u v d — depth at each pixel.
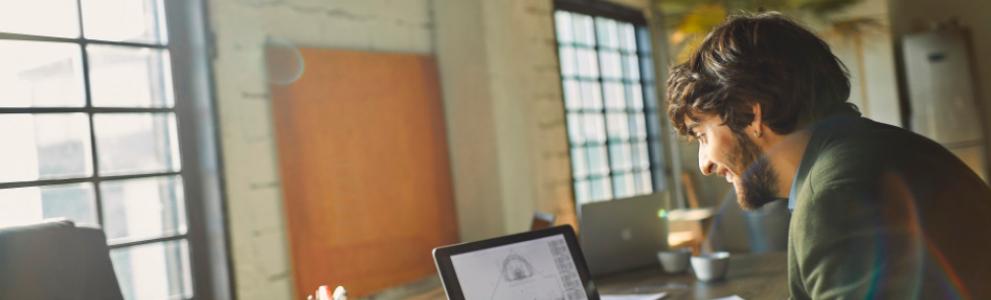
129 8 2.80
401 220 3.67
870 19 6.49
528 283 1.66
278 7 3.20
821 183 0.93
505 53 4.20
